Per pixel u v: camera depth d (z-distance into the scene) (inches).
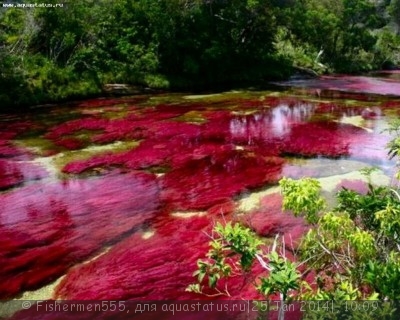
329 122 906.1
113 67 1371.8
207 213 466.9
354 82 1694.1
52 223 442.3
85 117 955.3
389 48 2647.6
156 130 833.5
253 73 1722.4
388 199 213.6
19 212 470.0
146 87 1397.6
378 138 765.9
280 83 1640.0
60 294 327.9
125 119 928.3
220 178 576.1
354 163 633.6
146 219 452.4
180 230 425.4
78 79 1237.7
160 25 1448.1
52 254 383.9
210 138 780.6
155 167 625.3
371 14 2368.4
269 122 913.5
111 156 670.5
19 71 1129.4
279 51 2053.4
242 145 737.6
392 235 202.1
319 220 205.3
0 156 677.9
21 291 334.6
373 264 183.6
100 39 1412.4
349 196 220.4
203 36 1550.2
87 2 1470.2
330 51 2251.5
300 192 193.5
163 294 319.0
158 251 383.6
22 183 561.6
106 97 1252.5
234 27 1672.0
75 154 688.4
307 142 744.3
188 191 530.6
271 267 180.7
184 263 362.0
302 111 1037.8
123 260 370.3
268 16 1694.1
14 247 394.3
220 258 200.2
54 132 823.7
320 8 2260.1
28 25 1232.2
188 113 1008.2
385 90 1443.2
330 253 212.2
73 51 1296.8
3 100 1062.4
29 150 710.5
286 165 631.2
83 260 375.6
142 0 1475.1
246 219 444.5
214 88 1480.1
